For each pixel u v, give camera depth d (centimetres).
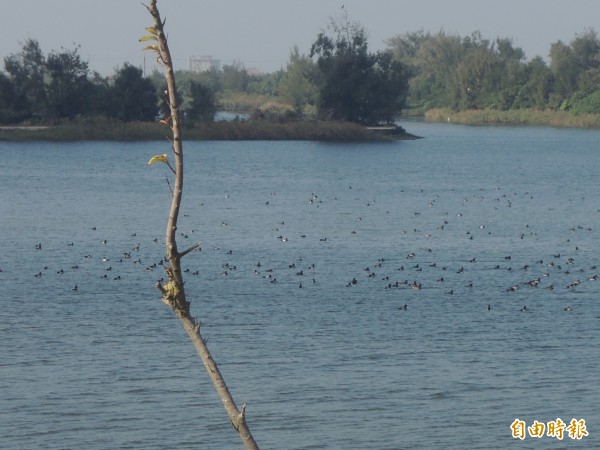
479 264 4956
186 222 6406
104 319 3719
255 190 8488
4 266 4750
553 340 3491
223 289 4272
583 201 7944
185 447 2586
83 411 2780
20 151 11681
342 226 6278
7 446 2566
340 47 15412
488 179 9769
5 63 14175
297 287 4334
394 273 4688
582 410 2828
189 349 3353
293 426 2716
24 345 3362
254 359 3241
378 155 12356
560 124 19838
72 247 5356
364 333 3559
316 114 15900
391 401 2880
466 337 3519
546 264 4966
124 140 13275
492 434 2670
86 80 14275
